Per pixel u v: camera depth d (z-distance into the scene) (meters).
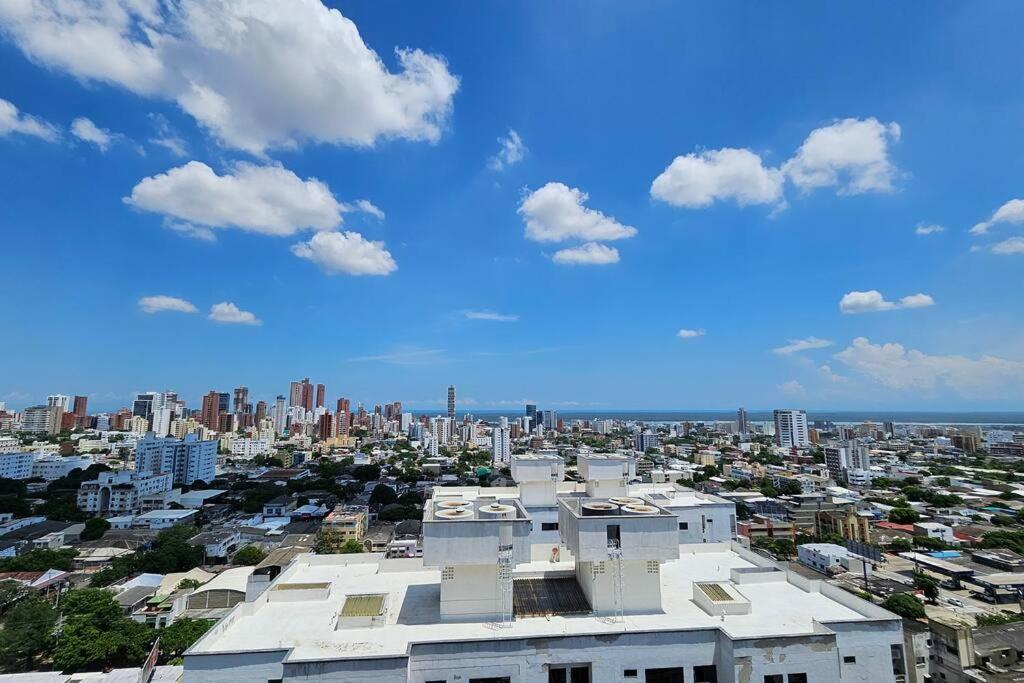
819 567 116.94
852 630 34.34
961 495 194.25
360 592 43.78
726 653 33.31
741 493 183.50
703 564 51.34
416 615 38.38
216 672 31.36
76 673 63.19
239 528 146.75
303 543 134.25
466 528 37.22
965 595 100.62
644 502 43.59
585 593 39.69
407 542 129.12
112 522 153.50
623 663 33.41
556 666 33.16
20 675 60.44
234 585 89.62
